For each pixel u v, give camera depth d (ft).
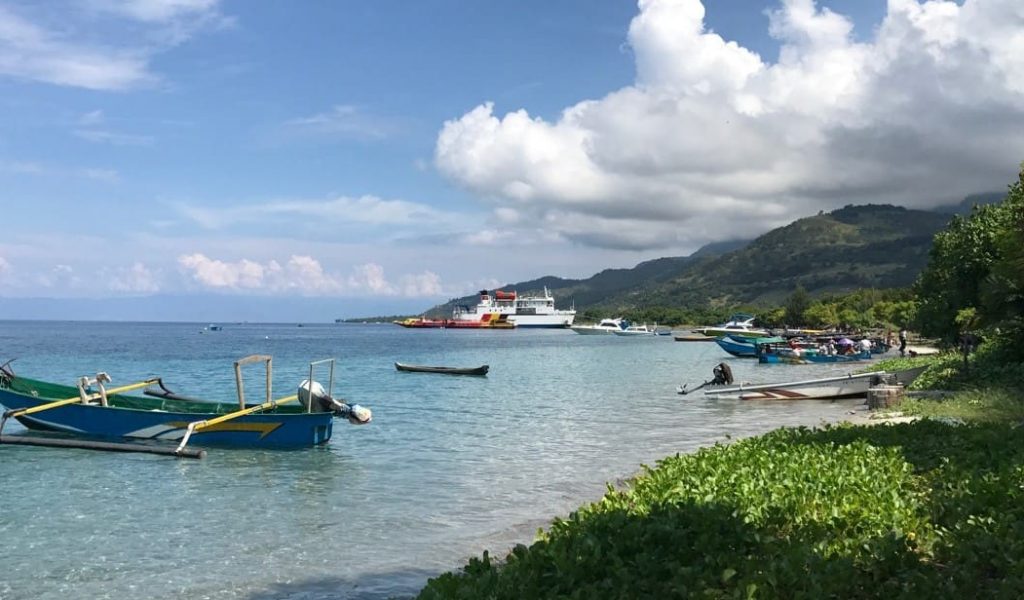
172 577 36.65
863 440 52.06
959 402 84.99
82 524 46.83
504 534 43.24
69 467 65.51
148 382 95.71
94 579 36.52
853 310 514.27
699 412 106.52
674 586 23.17
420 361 258.98
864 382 117.19
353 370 207.51
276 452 73.10
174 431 78.95
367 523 46.52
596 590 23.41
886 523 29.60
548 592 23.31
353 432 87.10
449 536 43.24
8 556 40.24
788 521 31.27
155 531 45.11
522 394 136.87
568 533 30.71
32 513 49.75
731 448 52.26
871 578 23.56
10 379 88.48
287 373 197.36
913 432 55.98
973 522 28.91
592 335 645.10
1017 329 110.22
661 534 28.53
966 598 21.79
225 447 75.97
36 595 34.47
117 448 71.41
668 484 39.24
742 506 33.24
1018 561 23.67
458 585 24.85
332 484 58.39
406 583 35.17
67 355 288.51
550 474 61.36
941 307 158.20
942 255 175.63
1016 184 114.42
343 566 38.01
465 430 88.79
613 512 32.89
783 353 233.96
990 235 143.95
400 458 69.82
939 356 170.40
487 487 56.65
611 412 107.45
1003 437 50.08
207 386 159.02
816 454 47.21
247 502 52.65
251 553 40.50
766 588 22.00
